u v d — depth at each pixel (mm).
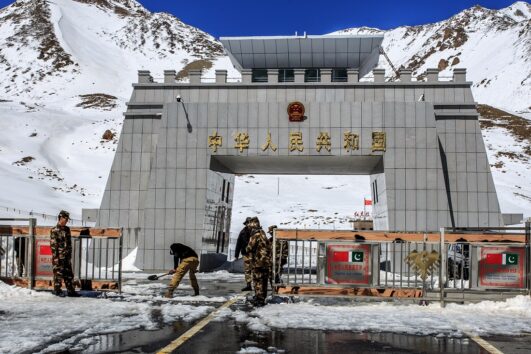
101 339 7609
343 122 22719
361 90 24312
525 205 64750
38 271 12477
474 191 23734
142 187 25000
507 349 7270
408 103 22672
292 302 11570
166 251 22625
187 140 23141
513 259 11156
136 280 17406
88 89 195375
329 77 24672
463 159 23922
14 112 113688
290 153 22797
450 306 11055
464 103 24188
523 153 97875
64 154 90625
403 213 22141
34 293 12148
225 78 24844
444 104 24203
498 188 73625
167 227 22766
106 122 114125
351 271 11383
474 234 11266
